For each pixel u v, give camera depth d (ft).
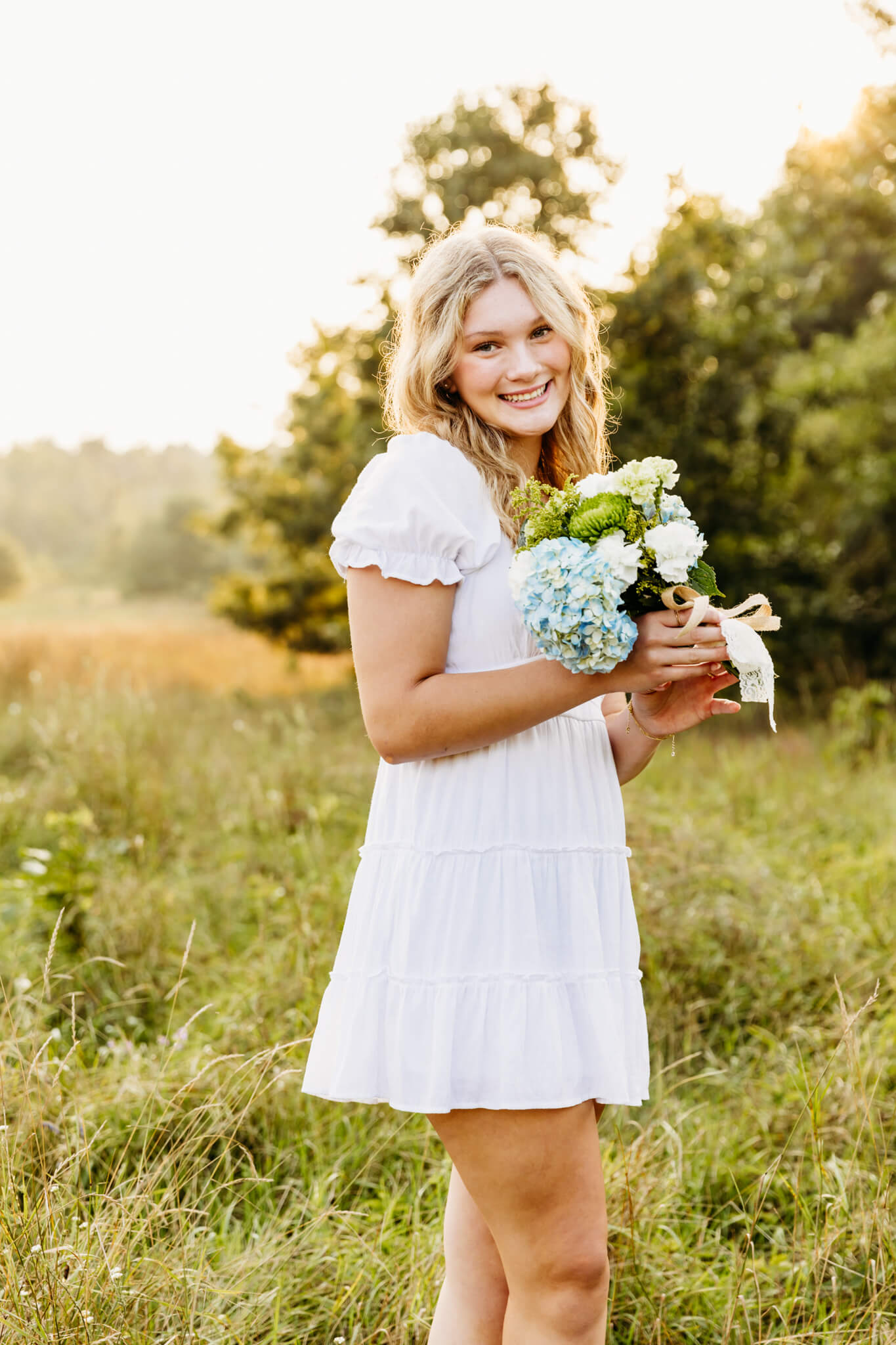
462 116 39.22
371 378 41.63
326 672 51.78
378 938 5.33
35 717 24.66
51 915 12.65
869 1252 7.14
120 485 251.39
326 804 16.20
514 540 5.43
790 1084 9.71
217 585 49.80
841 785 20.38
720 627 4.88
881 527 43.80
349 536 5.09
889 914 13.58
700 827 15.97
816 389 45.29
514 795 5.21
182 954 12.59
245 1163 8.72
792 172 39.32
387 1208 7.97
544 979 5.04
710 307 38.52
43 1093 8.20
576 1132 5.10
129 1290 6.23
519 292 5.57
